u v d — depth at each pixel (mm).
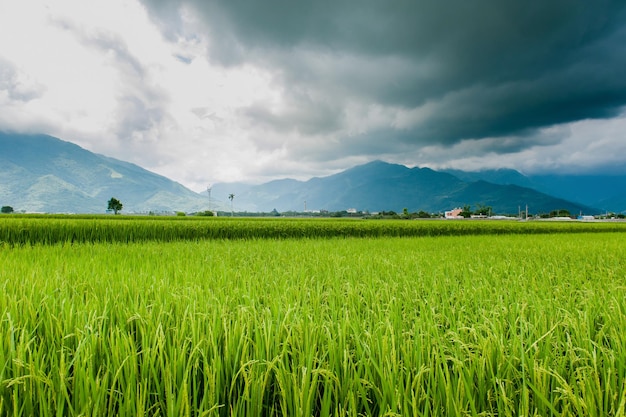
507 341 2201
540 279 5031
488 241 12742
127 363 1920
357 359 2027
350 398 1660
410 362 1972
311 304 3320
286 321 2326
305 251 8445
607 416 1640
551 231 27766
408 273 5098
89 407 1621
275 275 4785
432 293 3734
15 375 1785
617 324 2570
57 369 1849
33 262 5707
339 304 3389
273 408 1772
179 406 1632
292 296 3455
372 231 22156
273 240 13438
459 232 25297
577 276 5000
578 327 2443
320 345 2152
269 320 2209
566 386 1631
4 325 2471
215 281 4250
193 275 4566
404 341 2111
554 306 3166
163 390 1867
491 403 1864
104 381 1694
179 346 2000
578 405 1588
